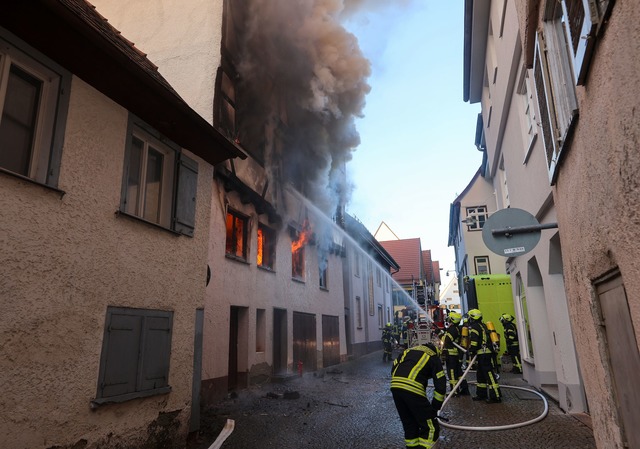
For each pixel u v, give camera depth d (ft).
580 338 13.71
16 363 12.42
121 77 16.61
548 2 12.81
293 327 44.19
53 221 13.96
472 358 28.35
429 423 14.48
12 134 13.64
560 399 24.57
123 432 16.03
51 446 13.28
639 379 8.75
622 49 7.28
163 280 18.84
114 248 16.30
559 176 14.89
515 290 37.86
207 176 23.26
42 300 13.33
